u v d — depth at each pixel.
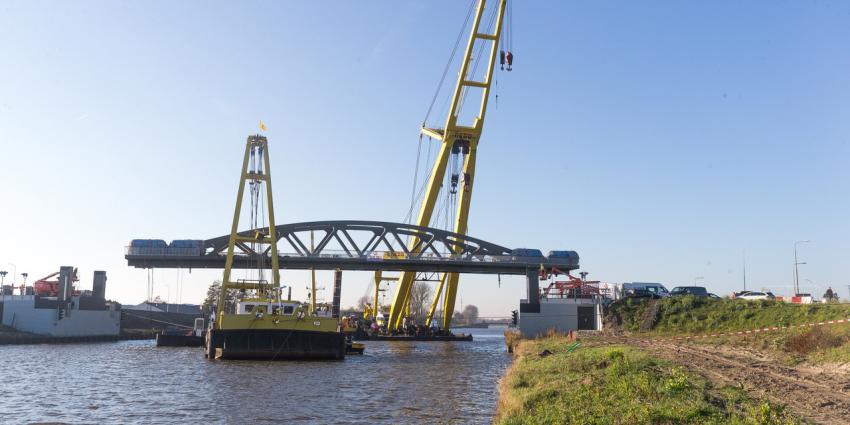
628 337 59.91
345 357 72.81
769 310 58.16
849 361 32.41
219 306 78.00
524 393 27.95
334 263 101.12
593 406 22.50
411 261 102.38
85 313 118.56
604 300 81.19
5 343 99.00
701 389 24.77
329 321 66.81
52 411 33.97
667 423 19.25
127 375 51.03
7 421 31.20
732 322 59.19
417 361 66.75
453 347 101.94
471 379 48.16
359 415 31.86
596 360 34.81
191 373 52.28
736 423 18.56
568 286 93.19
